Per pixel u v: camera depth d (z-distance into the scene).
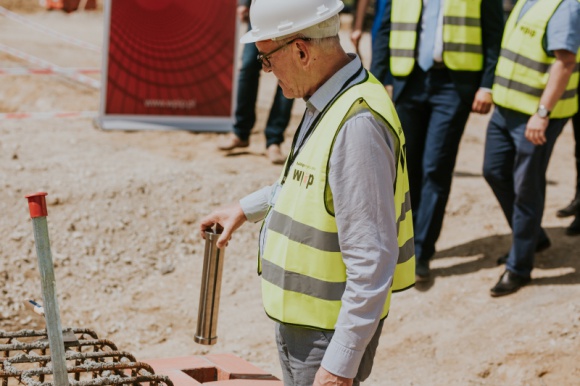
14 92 10.34
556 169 8.34
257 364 5.02
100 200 6.59
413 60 5.56
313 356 2.74
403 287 2.86
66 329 3.29
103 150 7.74
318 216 2.62
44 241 2.59
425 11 5.51
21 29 15.25
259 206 3.15
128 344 5.24
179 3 8.54
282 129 7.91
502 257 5.98
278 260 2.73
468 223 6.72
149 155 7.75
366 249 2.52
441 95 5.53
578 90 6.14
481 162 8.50
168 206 6.68
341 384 2.59
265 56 2.72
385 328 5.33
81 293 5.73
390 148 2.60
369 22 19.09
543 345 4.91
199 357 3.92
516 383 4.70
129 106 8.60
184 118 8.80
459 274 5.88
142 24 8.47
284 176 2.82
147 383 3.44
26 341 5.02
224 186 7.08
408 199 2.86
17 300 5.51
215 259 3.22
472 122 10.28
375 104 2.59
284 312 2.72
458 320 5.34
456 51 5.44
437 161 5.58
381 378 4.83
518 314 5.29
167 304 5.68
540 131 5.08
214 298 3.25
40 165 7.06
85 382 2.95
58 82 10.75
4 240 5.97
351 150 2.53
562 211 6.66
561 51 4.97
